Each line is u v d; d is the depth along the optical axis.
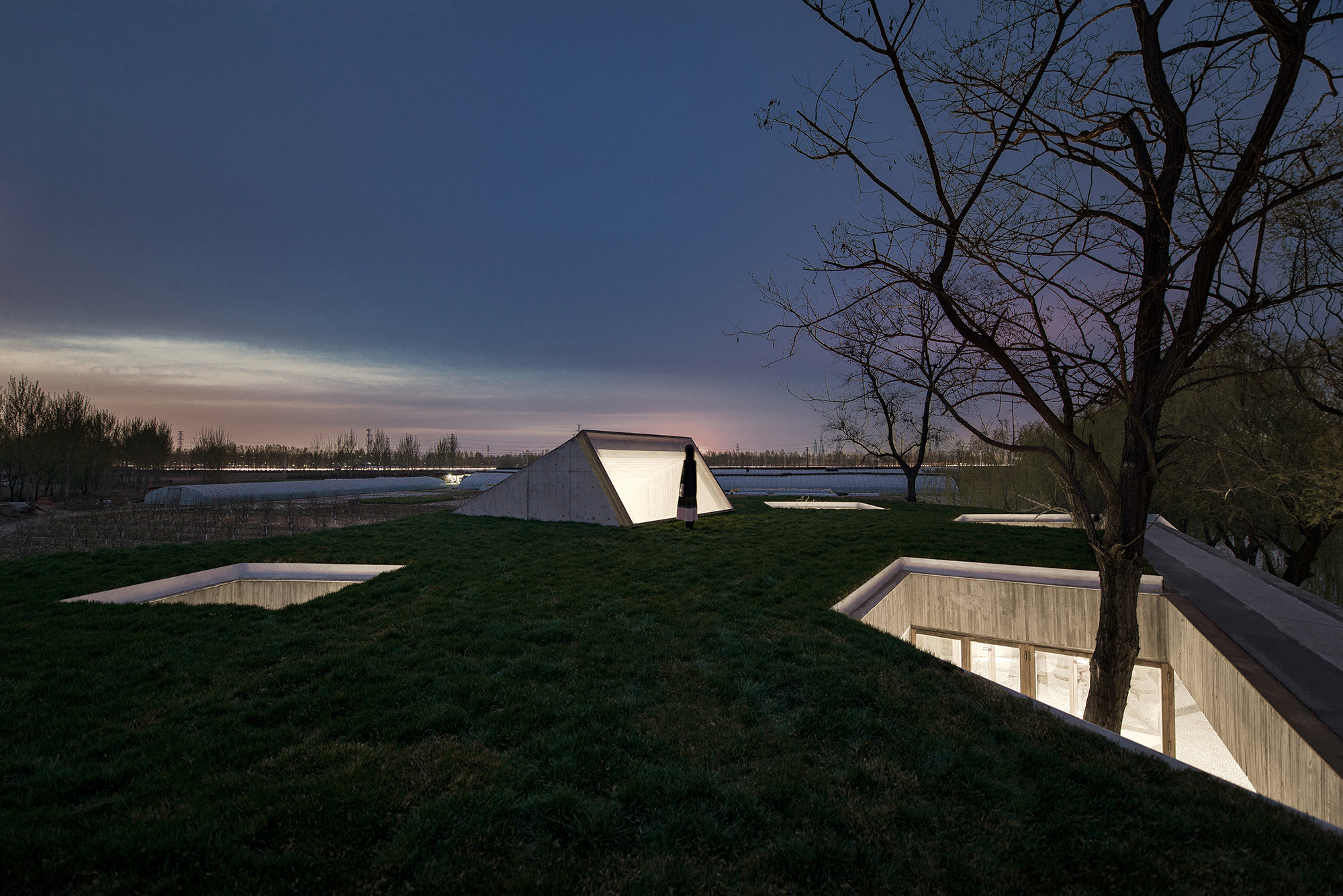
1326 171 5.04
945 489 25.70
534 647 5.76
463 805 3.10
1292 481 13.45
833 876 2.74
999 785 3.53
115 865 2.65
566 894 2.53
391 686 4.77
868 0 4.00
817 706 4.54
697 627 6.34
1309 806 4.07
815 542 11.23
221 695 4.74
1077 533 12.35
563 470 14.84
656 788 3.34
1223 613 7.30
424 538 12.27
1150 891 2.68
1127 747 4.15
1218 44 4.63
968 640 9.38
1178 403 16.17
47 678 5.11
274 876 2.60
